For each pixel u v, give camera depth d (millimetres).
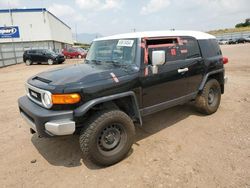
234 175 3098
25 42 40375
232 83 8766
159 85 3998
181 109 5758
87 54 5012
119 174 3250
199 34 5121
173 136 4320
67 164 3555
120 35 4289
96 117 3229
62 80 3281
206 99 5086
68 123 3039
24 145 4203
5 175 3324
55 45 45938
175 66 4258
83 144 3236
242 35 65188
